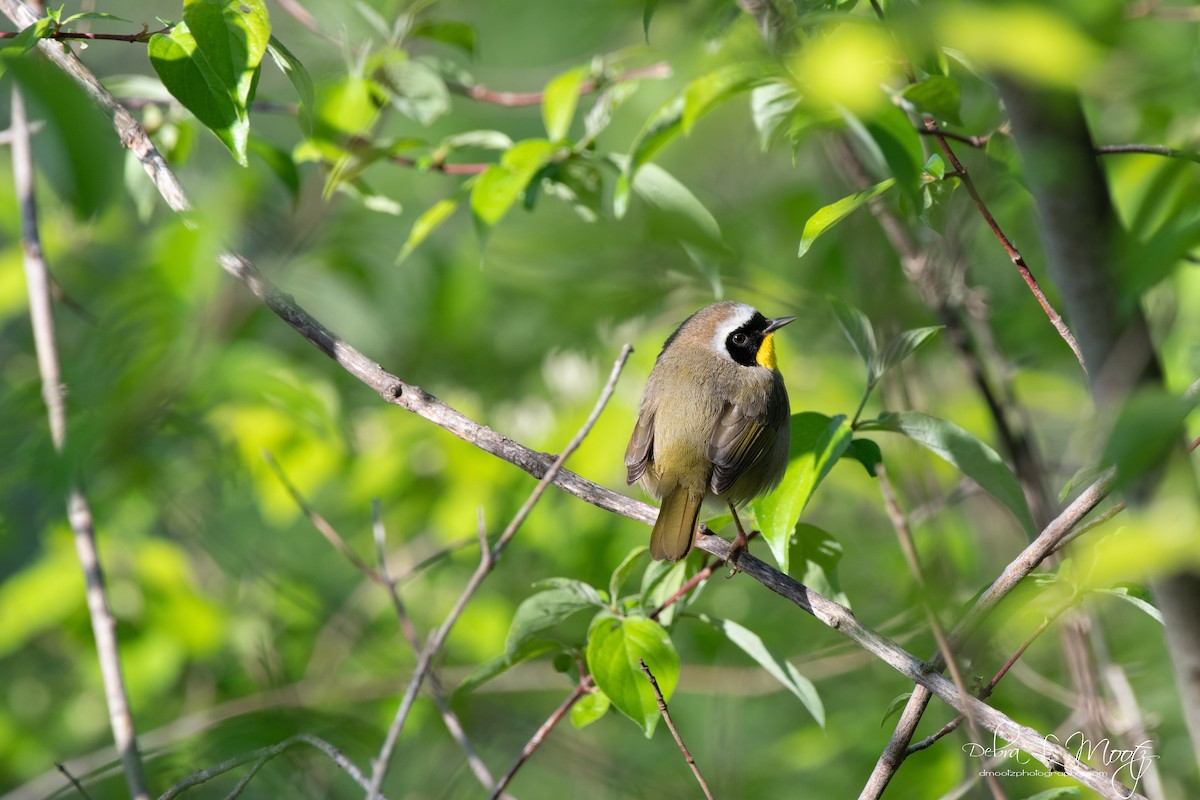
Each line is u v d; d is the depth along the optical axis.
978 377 10.13
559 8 14.50
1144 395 3.86
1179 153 5.12
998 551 12.29
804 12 6.66
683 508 7.84
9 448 10.38
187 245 8.70
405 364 14.55
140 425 9.34
